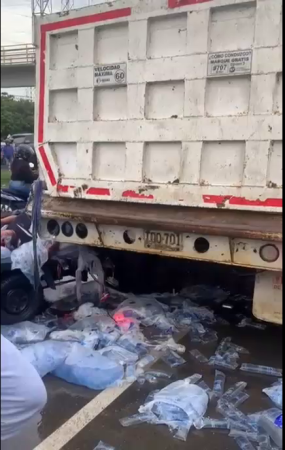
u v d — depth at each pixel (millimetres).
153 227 4105
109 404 3404
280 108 3684
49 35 4637
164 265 5504
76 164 4688
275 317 3955
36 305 4816
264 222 3793
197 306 5090
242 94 3840
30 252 4633
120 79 4316
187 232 3977
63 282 5227
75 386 3631
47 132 4805
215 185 4008
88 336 4223
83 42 4457
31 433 2316
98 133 4508
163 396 3332
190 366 3945
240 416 3242
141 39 4168
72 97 4652
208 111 3982
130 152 4355
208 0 3830
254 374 3828
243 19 3754
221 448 2947
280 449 2918
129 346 4160
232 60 3812
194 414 3199
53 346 3850
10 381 1549
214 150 4000
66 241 4711
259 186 3824
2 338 1593
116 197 4469
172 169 4199
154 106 4227
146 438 3039
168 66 4082
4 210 6066
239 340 4449
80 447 2957
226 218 3965
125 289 5516
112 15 4273
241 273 5148
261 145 3777
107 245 4500
